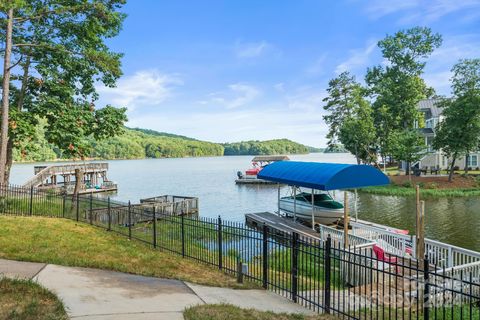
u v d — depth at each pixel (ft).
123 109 93.04
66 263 31.99
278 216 92.63
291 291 29.81
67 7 79.77
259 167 254.88
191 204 103.45
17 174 296.51
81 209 71.67
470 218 98.48
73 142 82.48
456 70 162.91
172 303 24.17
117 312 21.52
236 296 28.25
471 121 158.61
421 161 211.82
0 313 18.93
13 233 41.70
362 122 182.60
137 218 77.66
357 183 73.82
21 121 77.87
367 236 62.90
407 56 177.78
